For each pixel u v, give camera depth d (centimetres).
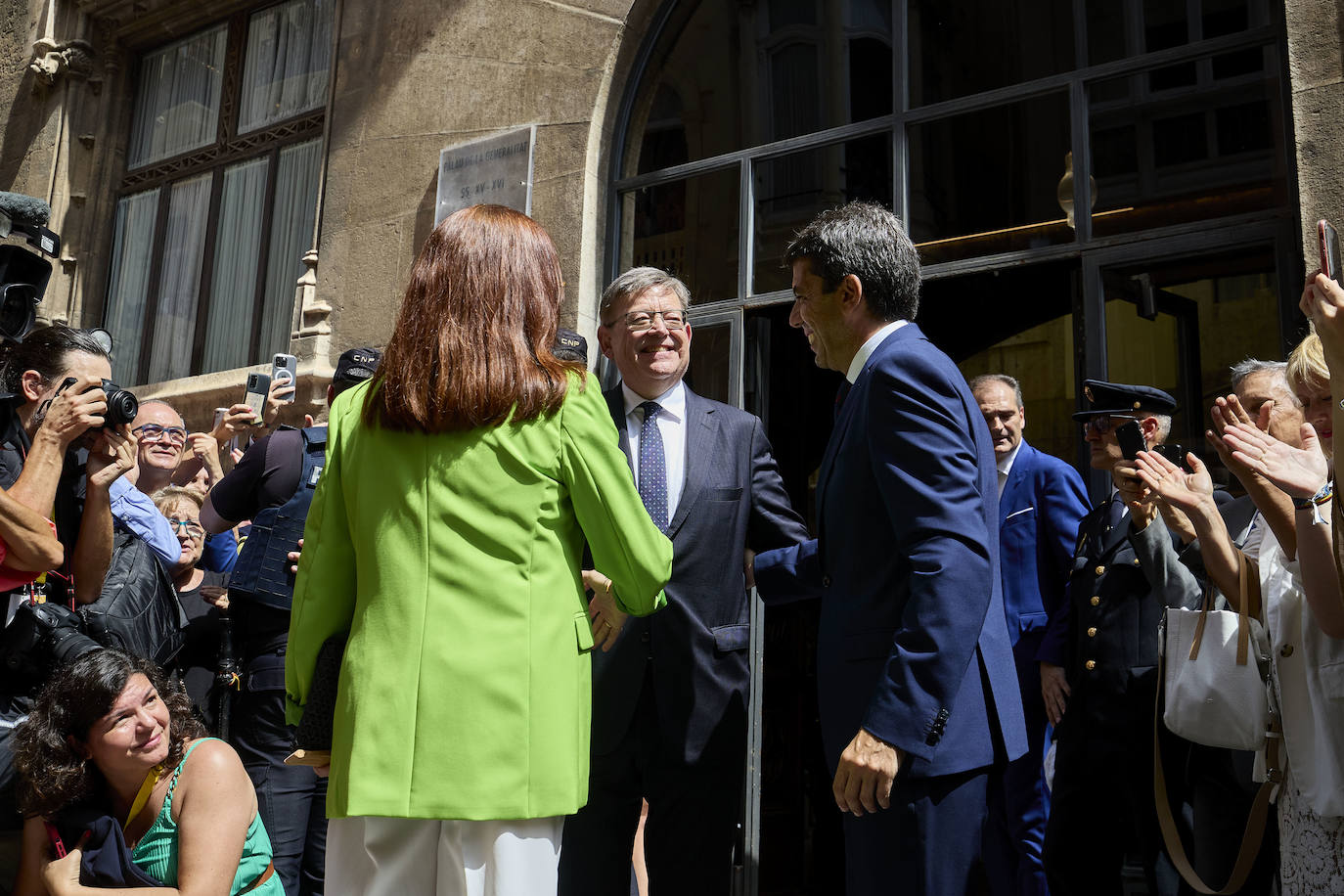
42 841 279
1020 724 225
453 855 181
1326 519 220
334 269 646
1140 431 288
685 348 329
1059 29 468
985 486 230
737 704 300
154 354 768
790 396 574
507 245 199
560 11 596
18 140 818
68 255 794
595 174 572
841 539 236
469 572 185
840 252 249
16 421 285
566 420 194
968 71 489
